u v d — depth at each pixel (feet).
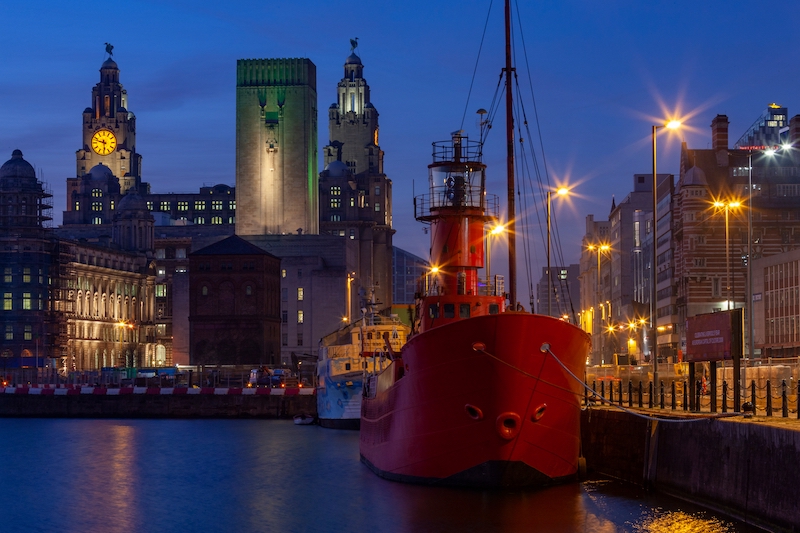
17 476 228.84
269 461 245.45
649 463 160.97
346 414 336.29
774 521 122.93
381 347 303.27
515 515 149.89
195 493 199.31
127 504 188.96
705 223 488.02
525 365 154.10
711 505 140.67
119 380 557.33
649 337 497.87
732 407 182.70
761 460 126.72
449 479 163.94
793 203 491.31
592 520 146.20
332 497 180.55
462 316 175.11
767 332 439.22
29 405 439.63
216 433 333.62
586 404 195.21
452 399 158.51
